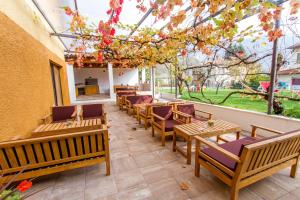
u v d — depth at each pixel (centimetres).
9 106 218
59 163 200
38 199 180
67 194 188
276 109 343
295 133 171
